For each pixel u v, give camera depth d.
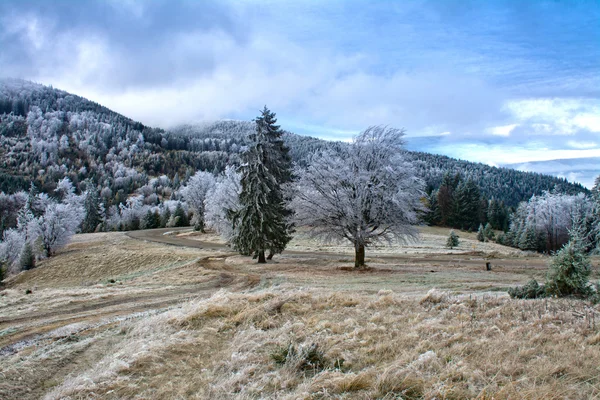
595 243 54.75
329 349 7.30
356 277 22.06
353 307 11.00
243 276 23.58
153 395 5.99
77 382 6.54
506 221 103.12
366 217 26.03
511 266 30.00
